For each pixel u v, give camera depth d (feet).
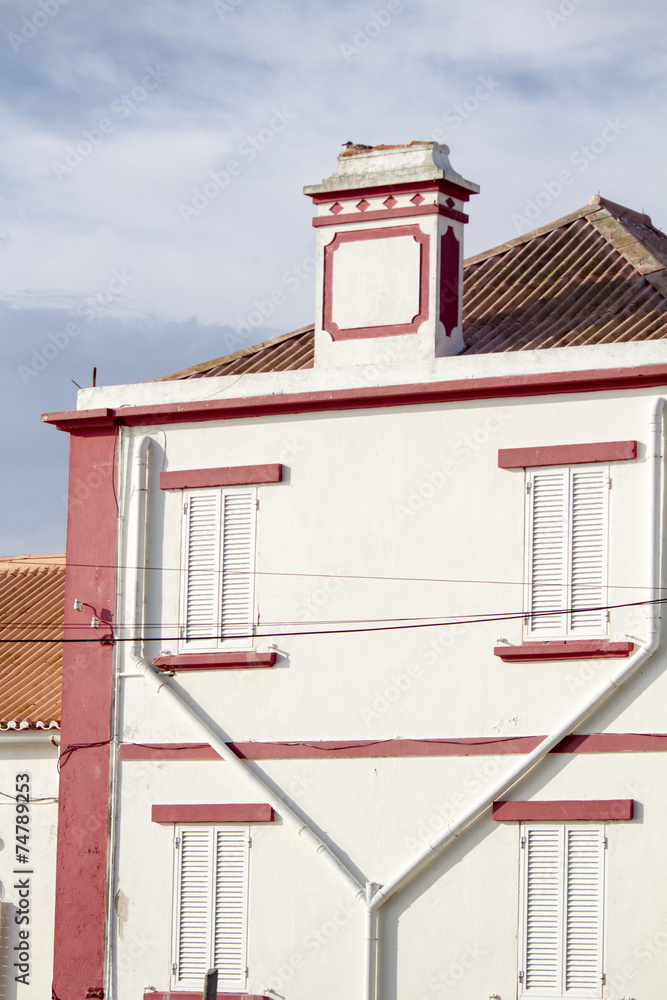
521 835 64.64
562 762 64.28
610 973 62.64
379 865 66.80
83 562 74.49
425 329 70.18
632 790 63.21
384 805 67.10
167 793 71.31
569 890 63.67
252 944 68.64
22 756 79.00
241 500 71.87
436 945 65.31
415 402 68.80
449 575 67.36
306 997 67.15
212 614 71.61
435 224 70.69
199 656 71.15
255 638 70.54
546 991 63.46
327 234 73.10
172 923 70.28
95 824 72.49
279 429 71.56
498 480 67.00
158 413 73.41
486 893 64.90
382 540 68.85
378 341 71.20
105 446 74.95
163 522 73.41
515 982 63.93
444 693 66.80
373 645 68.33
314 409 70.69
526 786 64.64
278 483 71.20
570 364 66.18
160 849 71.15
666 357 64.54
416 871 65.77
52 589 91.61
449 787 66.08
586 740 63.98
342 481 69.92
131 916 71.20
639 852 62.80
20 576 94.32
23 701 81.30
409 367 69.21
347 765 68.03
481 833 65.26
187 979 69.67
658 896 62.28
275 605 70.49
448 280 71.41
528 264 78.79
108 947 71.36
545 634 65.31
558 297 74.69
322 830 68.03
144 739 72.18
